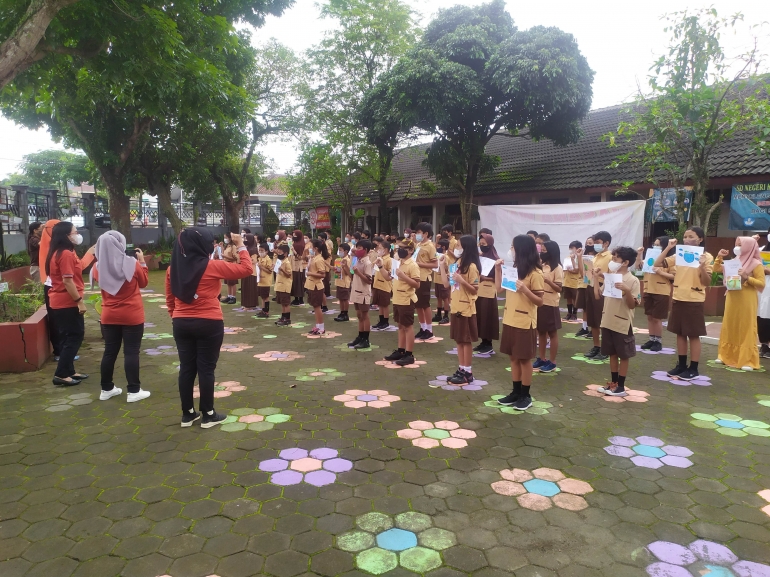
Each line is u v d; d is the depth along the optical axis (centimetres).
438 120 1355
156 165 2053
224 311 1110
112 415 463
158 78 795
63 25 711
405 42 1780
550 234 1331
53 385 548
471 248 548
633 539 279
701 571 252
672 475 354
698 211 1043
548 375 608
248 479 346
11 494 324
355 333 867
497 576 248
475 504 315
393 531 286
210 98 871
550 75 1266
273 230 3034
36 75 805
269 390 545
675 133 1005
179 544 273
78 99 1088
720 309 1016
